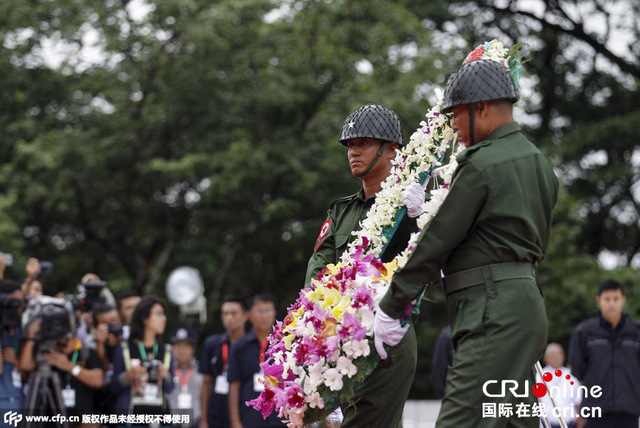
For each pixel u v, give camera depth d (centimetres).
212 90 1988
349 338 537
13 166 1927
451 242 493
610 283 1180
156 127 2062
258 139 2014
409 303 512
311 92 1958
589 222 2670
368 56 1994
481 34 2678
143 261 2150
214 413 1168
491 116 507
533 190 497
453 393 491
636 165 2553
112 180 2066
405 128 1842
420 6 2427
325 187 1927
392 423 596
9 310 995
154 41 1967
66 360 1017
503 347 482
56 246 2269
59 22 2033
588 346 1185
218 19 1909
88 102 2125
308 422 571
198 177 2038
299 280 2278
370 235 598
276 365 577
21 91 2061
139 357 1058
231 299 1184
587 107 2738
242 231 2081
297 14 1967
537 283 498
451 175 529
